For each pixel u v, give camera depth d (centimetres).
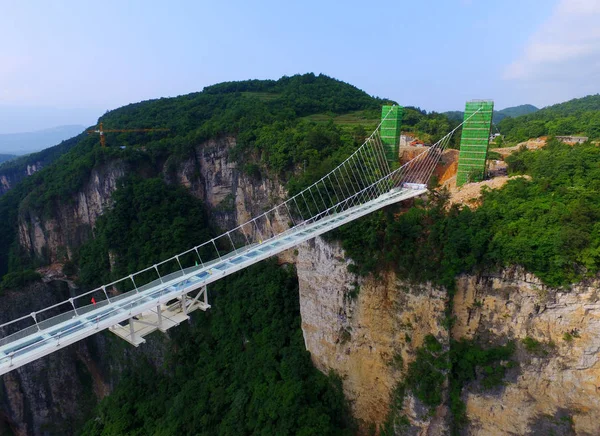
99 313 2514
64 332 2302
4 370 2047
